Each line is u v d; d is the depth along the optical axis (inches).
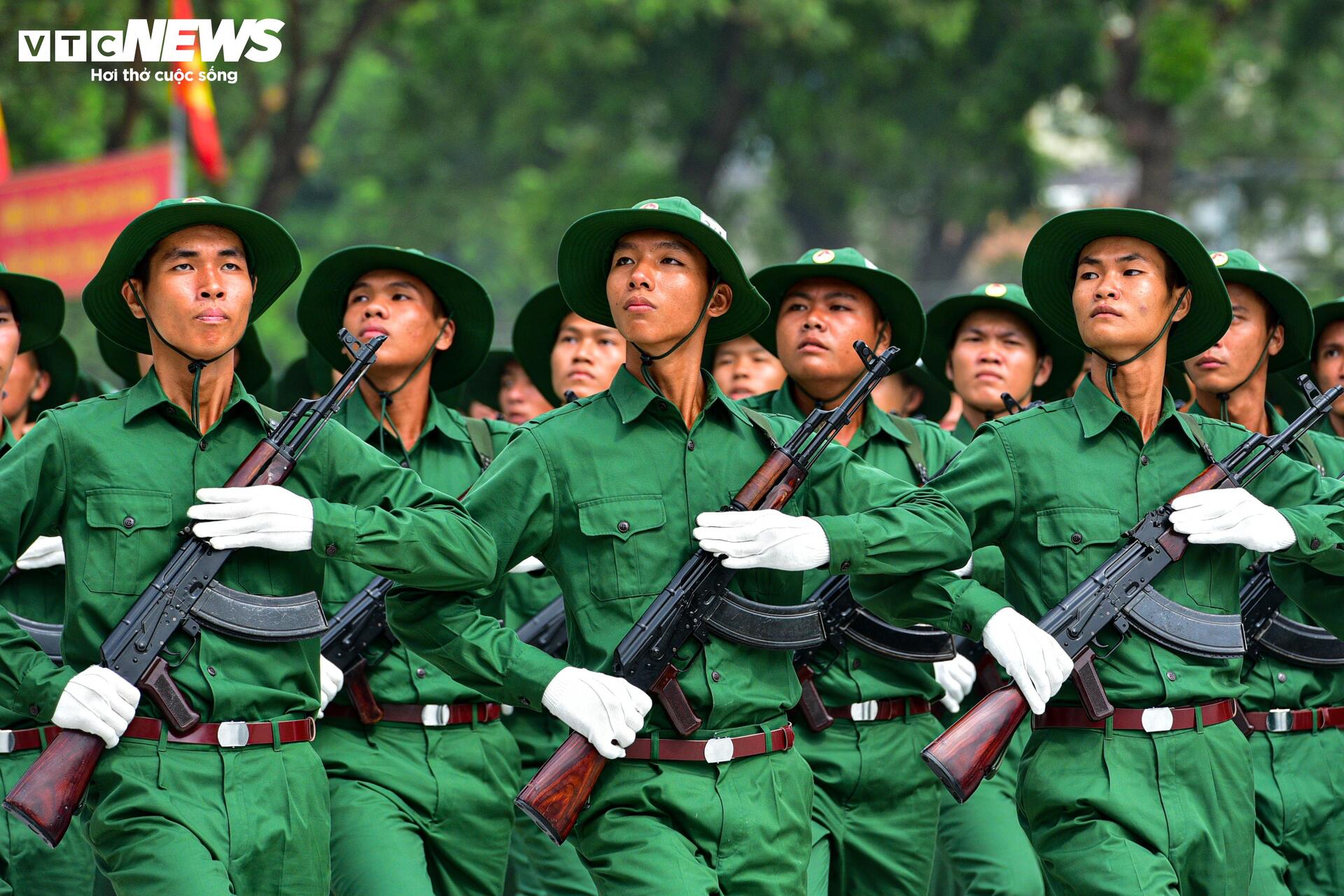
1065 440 564.7
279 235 515.2
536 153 3457.2
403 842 595.5
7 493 486.0
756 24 2807.6
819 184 3371.1
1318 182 3823.8
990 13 2829.7
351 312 685.9
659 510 530.0
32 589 661.3
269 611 499.2
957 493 559.2
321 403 512.1
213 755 491.8
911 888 665.0
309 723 515.2
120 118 2303.2
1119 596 543.2
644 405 535.5
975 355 832.3
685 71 3021.7
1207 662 549.6
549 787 505.7
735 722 526.0
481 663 519.5
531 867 744.3
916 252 4055.1
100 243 1882.4
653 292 531.5
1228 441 580.1
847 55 2856.8
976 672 740.0
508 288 4111.7
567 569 533.3
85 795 500.4
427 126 3164.4
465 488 686.5
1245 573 685.9
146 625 484.4
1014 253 5009.8
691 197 3184.1
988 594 542.0
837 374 711.7
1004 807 729.0
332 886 594.2
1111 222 563.5
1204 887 542.9
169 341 499.2
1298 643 689.0
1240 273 702.5
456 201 3668.8
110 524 492.7
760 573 539.8
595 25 2856.8
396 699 620.7
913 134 3208.7
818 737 655.8
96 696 473.4
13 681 488.1
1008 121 2888.8
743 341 823.7
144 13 2142.0
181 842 477.7
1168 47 2591.0
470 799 625.6
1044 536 556.7
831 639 653.3
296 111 2500.0
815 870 636.7
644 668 514.3
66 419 498.9
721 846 517.3
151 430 503.5
